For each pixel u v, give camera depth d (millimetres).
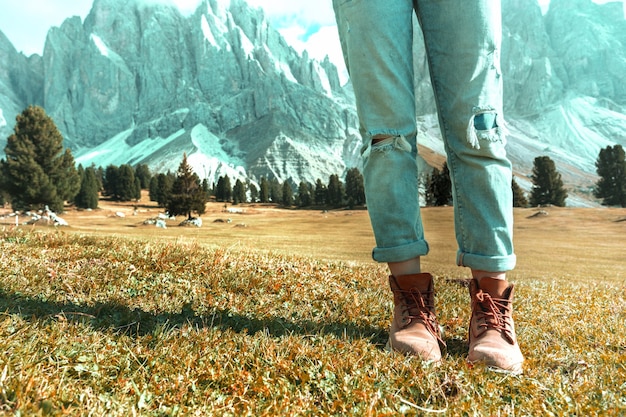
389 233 1994
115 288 2869
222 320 2311
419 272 2039
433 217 42094
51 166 90938
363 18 1941
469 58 1906
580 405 1398
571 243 35719
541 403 1441
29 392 1134
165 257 3885
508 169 1976
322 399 1473
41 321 1832
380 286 3990
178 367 1567
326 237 45594
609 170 141125
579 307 3668
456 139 1992
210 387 1500
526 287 5434
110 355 1580
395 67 1947
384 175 1975
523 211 68250
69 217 90688
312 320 2492
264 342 1872
